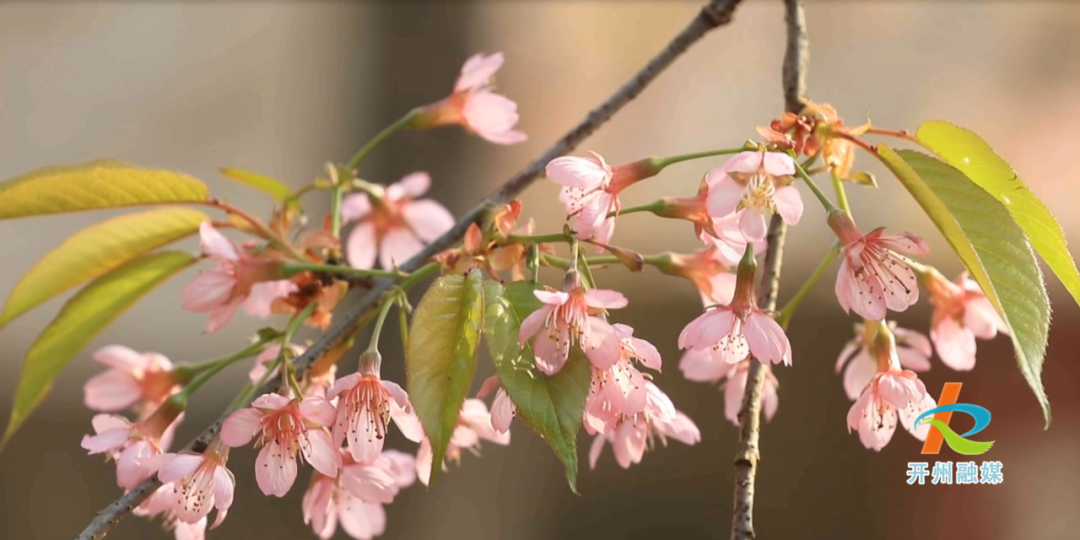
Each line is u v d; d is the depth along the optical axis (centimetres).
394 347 239
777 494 244
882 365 152
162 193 155
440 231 166
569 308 147
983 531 230
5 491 244
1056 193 274
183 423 263
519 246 151
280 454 149
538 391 147
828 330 254
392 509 251
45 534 241
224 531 241
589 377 147
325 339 154
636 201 268
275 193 162
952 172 149
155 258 157
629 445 154
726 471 247
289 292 157
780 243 155
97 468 250
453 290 148
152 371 159
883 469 242
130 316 271
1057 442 228
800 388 250
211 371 153
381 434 149
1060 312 239
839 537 239
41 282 156
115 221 156
